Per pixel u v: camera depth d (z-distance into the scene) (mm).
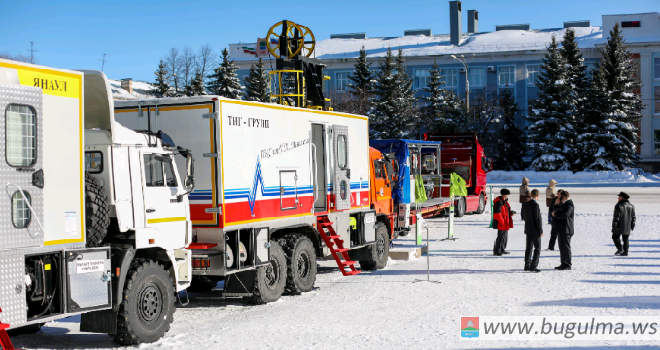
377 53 75438
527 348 7043
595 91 56125
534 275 12383
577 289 10719
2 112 5898
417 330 8016
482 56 71750
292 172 11336
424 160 25500
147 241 8008
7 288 5910
